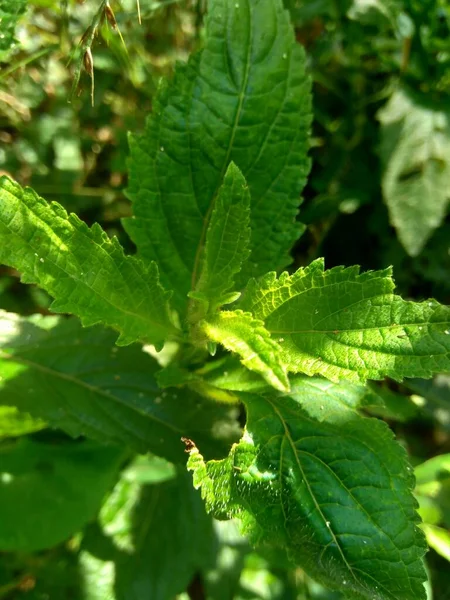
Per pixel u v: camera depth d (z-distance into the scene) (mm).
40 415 147
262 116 151
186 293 155
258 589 197
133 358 160
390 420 224
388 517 113
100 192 241
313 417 125
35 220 113
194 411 157
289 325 122
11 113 237
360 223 237
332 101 245
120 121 247
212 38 147
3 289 229
